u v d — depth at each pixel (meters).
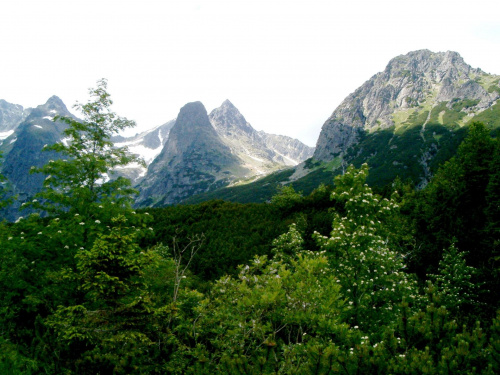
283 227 23.06
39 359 5.40
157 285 7.76
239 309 5.67
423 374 3.13
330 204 27.92
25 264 7.25
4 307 6.34
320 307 5.62
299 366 4.08
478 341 3.40
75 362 5.03
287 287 5.97
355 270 8.59
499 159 16.94
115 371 4.78
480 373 3.23
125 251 5.71
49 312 6.64
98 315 5.25
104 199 11.30
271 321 5.71
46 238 8.32
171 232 22.70
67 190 11.03
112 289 5.17
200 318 6.60
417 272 15.25
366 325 7.42
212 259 17.78
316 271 6.34
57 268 7.64
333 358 3.47
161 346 5.49
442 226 16.77
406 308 4.09
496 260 13.04
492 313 10.34
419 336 3.81
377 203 9.41
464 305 11.55
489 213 14.98
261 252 18.61
